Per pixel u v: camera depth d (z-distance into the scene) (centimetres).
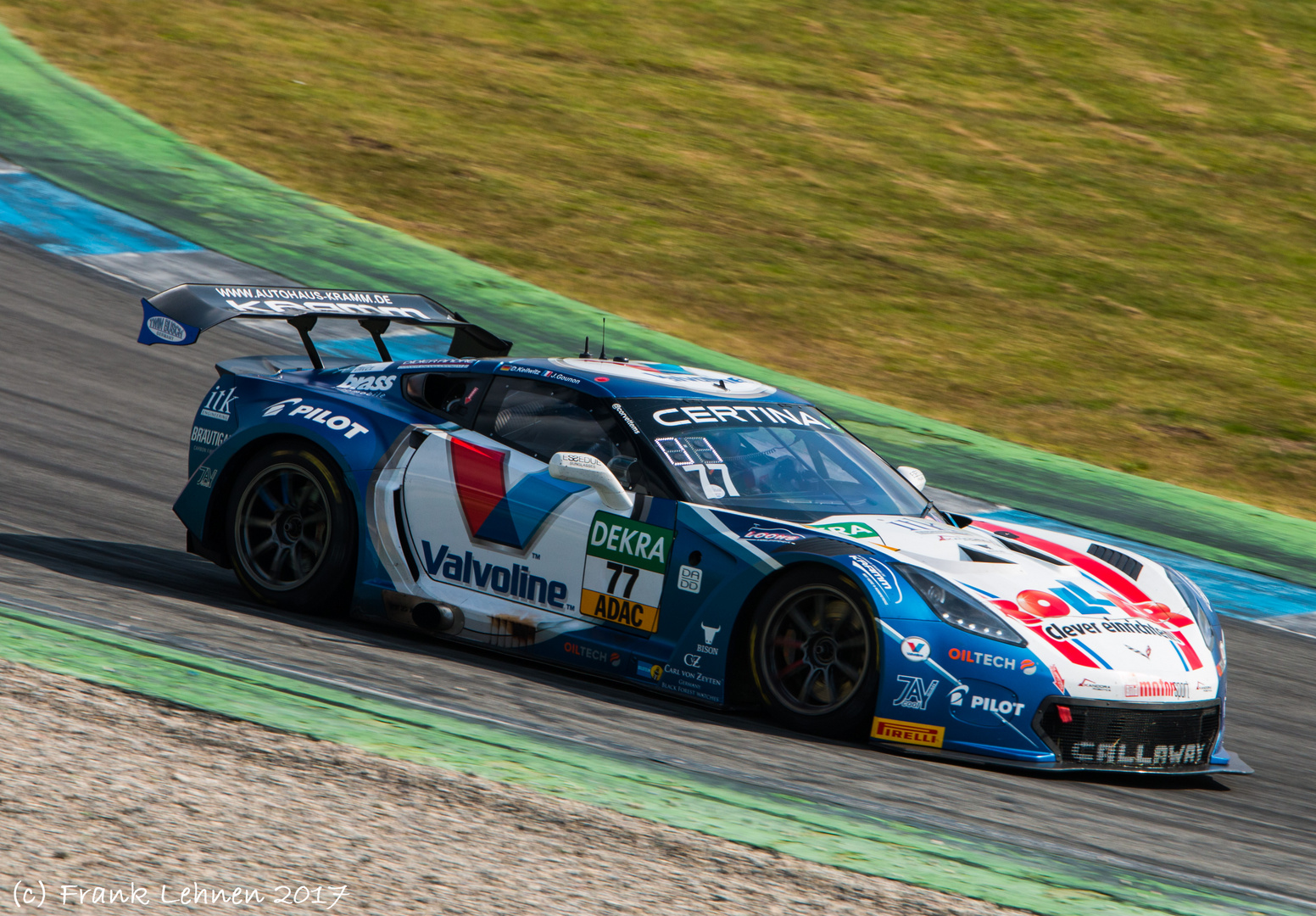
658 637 2000
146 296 4538
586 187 6700
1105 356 5684
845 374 5050
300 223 5547
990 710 1822
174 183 5703
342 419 2273
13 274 4491
